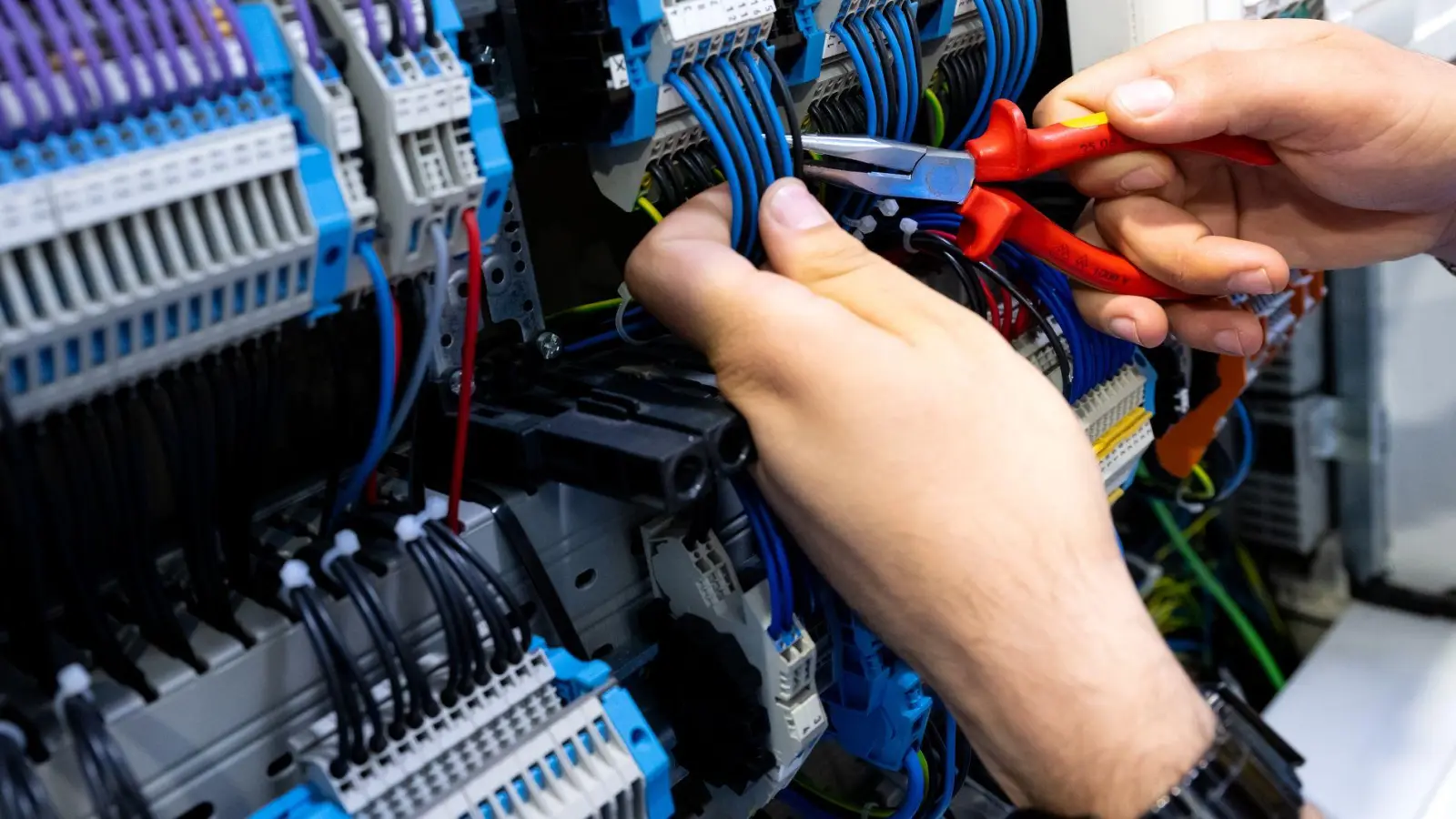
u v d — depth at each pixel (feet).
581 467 1.96
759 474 1.97
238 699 1.76
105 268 1.35
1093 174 2.68
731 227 2.14
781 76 2.17
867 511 1.74
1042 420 1.76
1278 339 3.95
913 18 2.54
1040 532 1.67
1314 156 2.61
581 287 2.77
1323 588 5.23
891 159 2.28
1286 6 3.28
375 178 1.62
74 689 1.50
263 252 1.47
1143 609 1.74
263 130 1.45
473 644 1.77
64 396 1.42
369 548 1.93
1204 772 1.66
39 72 1.31
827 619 2.31
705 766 2.33
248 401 1.71
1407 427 4.87
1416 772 4.05
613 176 2.21
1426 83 2.49
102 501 1.63
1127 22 3.05
